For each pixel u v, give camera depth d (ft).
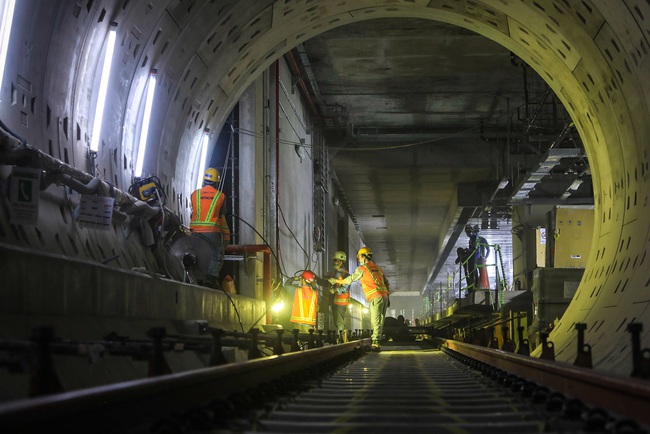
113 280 26.20
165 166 43.88
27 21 24.48
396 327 91.97
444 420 16.30
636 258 33.32
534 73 83.46
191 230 41.86
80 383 18.65
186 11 38.09
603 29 34.88
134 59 35.47
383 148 101.81
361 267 59.21
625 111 36.91
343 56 78.84
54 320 21.29
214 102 50.57
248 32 47.29
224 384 18.58
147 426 13.48
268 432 14.26
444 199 136.98
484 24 51.42
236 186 59.21
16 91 24.50
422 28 70.90
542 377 22.40
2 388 15.05
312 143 97.60
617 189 40.42
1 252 18.48
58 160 25.30
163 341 19.76
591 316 36.65
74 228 28.63
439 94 92.32
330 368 34.58
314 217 97.91
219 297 40.73
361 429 14.70
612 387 15.07
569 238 69.77
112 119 34.65
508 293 74.43
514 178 104.53
